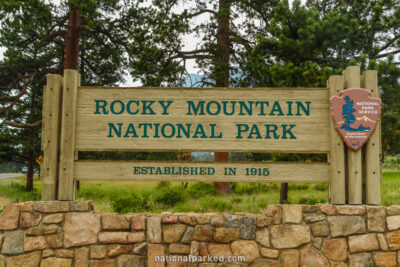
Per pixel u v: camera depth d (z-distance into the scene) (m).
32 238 4.85
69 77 5.21
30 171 19.33
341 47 11.82
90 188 17.45
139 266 4.85
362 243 4.77
